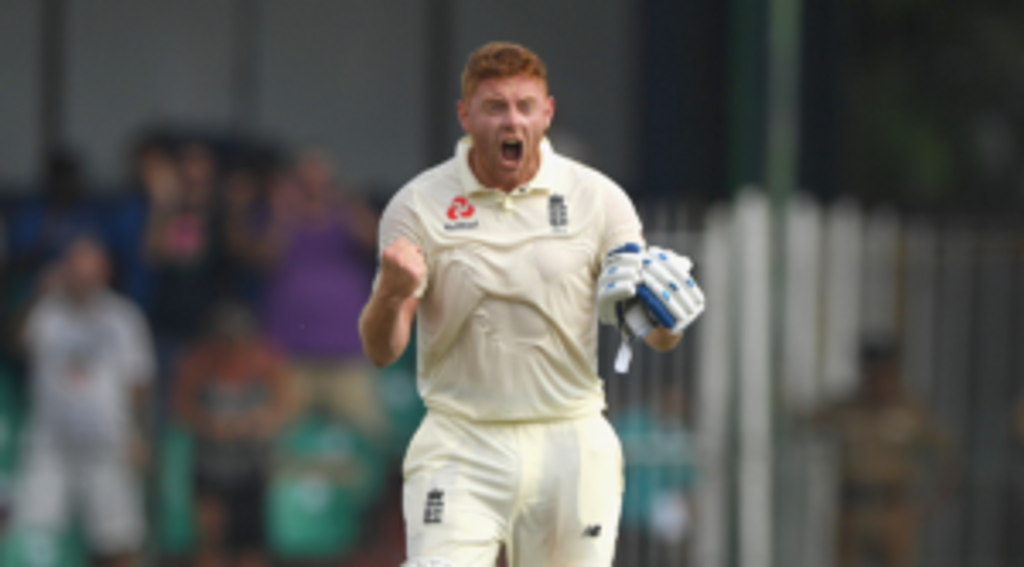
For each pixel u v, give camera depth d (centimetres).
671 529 3027
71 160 3588
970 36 4741
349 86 3928
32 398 3153
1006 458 3155
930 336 3145
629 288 1315
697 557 3034
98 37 3816
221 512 3111
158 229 3456
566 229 1379
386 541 3216
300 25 3903
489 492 1401
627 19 4081
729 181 3931
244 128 3856
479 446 1404
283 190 3588
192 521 3108
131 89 3825
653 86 4069
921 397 3138
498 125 1327
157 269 3425
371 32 3941
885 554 3120
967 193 4694
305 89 3906
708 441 3045
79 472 3092
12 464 3200
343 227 3534
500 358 1385
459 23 3988
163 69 3841
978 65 4747
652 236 3062
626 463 3023
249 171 3700
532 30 4044
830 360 3103
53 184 3575
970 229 3175
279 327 3381
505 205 1374
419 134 3975
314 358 3353
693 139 4069
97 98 3812
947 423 3142
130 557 3094
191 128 3825
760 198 3106
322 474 3175
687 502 3036
